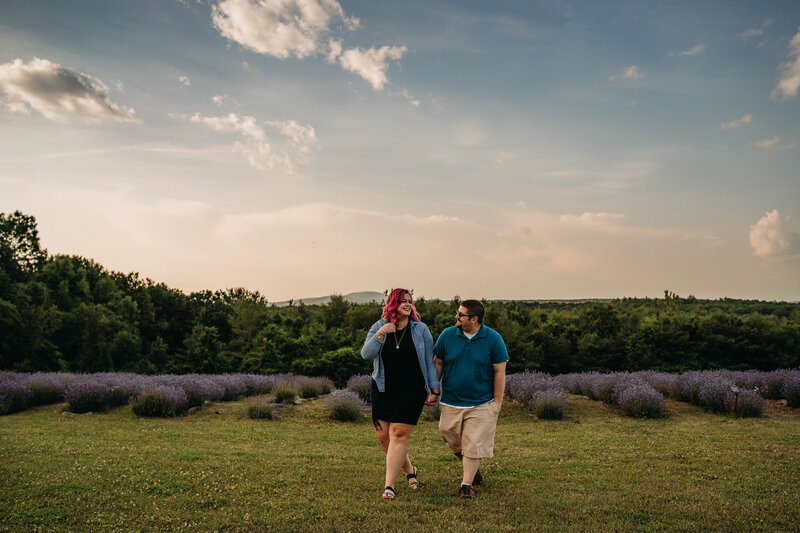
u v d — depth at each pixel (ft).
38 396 48.60
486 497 17.37
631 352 176.04
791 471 22.21
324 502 16.39
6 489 17.22
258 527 13.94
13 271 141.08
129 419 41.96
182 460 23.56
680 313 183.83
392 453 17.01
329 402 46.62
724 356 176.45
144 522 14.35
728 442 30.35
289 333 141.08
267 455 26.21
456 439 18.39
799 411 43.75
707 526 14.43
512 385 54.29
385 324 17.51
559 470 22.77
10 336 119.24
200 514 15.08
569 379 61.98
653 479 20.72
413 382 17.33
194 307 260.21
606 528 14.29
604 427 39.09
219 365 145.79
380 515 14.94
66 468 20.63
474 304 17.71
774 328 177.88
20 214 153.28
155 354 180.55
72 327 149.48
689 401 50.57
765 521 14.93
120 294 194.39
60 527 13.80
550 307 261.65
